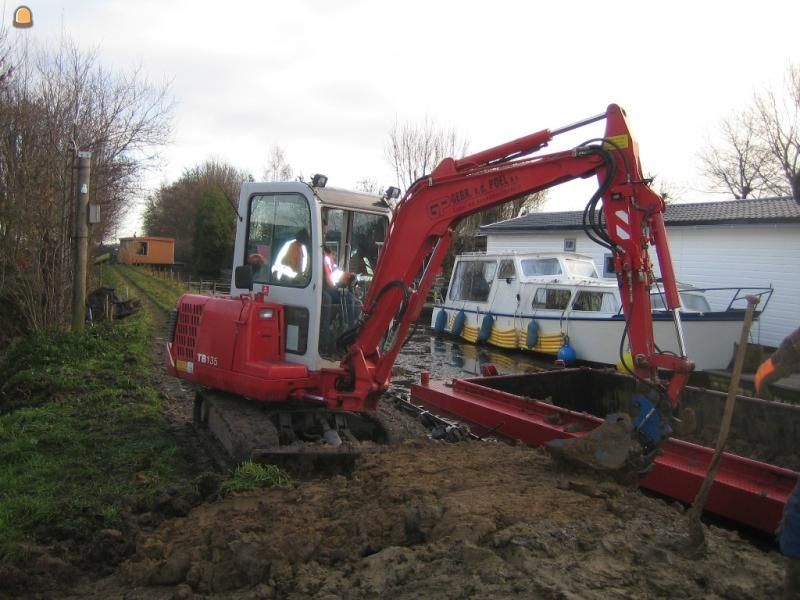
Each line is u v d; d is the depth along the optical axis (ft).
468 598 8.73
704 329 39.34
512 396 22.41
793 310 50.78
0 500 16.62
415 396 26.84
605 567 9.35
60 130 46.44
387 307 18.10
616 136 15.49
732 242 54.49
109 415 24.93
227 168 205.05
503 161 17.19
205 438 21.09
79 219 42.24
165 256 176.14
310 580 10.10
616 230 15.46
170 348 23.03
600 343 44.04
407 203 17.84
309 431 19.56
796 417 19.58
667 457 17.25
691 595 8.68
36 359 36.76
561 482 13.02
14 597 12.23
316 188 19.07
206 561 11.53
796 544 8.31
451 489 12.79
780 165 84.74
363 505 12.54
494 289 54.39
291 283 19.42
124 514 15.52
